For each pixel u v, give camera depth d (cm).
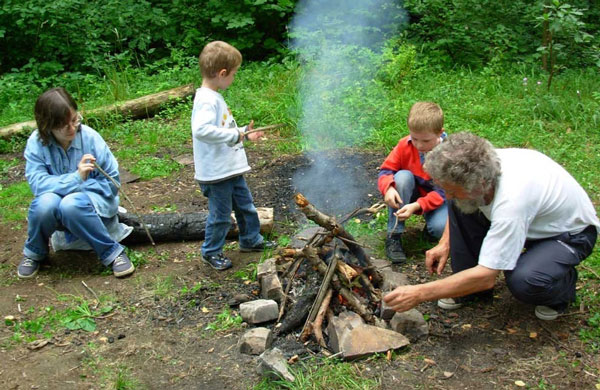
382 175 409
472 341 315
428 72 830
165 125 714
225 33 984
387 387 282
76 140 396
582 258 312
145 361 310
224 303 359
